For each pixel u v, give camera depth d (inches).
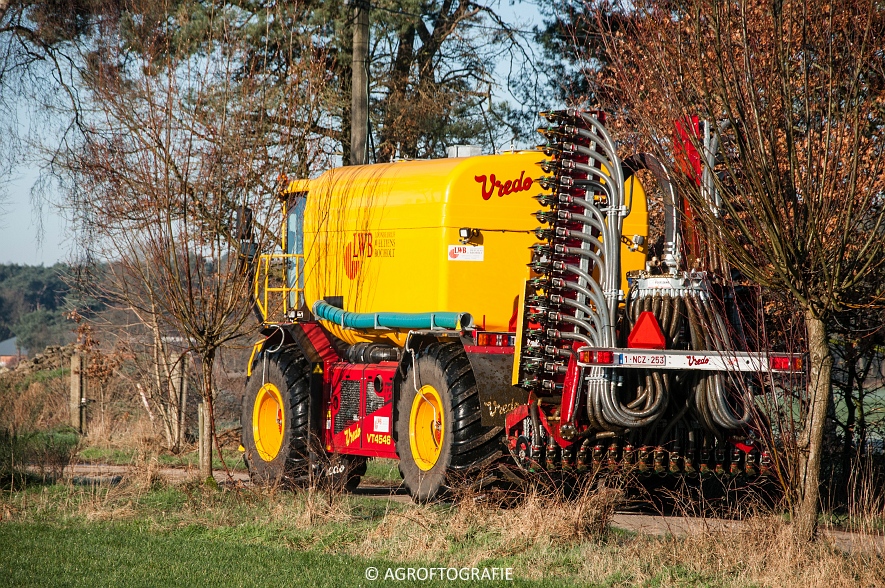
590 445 1165.1
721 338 1098.7
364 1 2297.0
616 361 1079.0
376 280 1481.3
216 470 1863.9
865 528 1083.3
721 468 1146.0
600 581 913.5
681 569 940.6
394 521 1136.2
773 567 929.5
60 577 949.2
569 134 1166.3
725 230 949.2
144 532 1184.8
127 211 1423.5
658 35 994.7
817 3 892.0
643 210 1411.2
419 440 1359.5
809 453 1000.9
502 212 1374.3
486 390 1248.2
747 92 904.3
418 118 2763.3
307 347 1577.3
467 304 1358.3
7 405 2214.6
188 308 1406.3
